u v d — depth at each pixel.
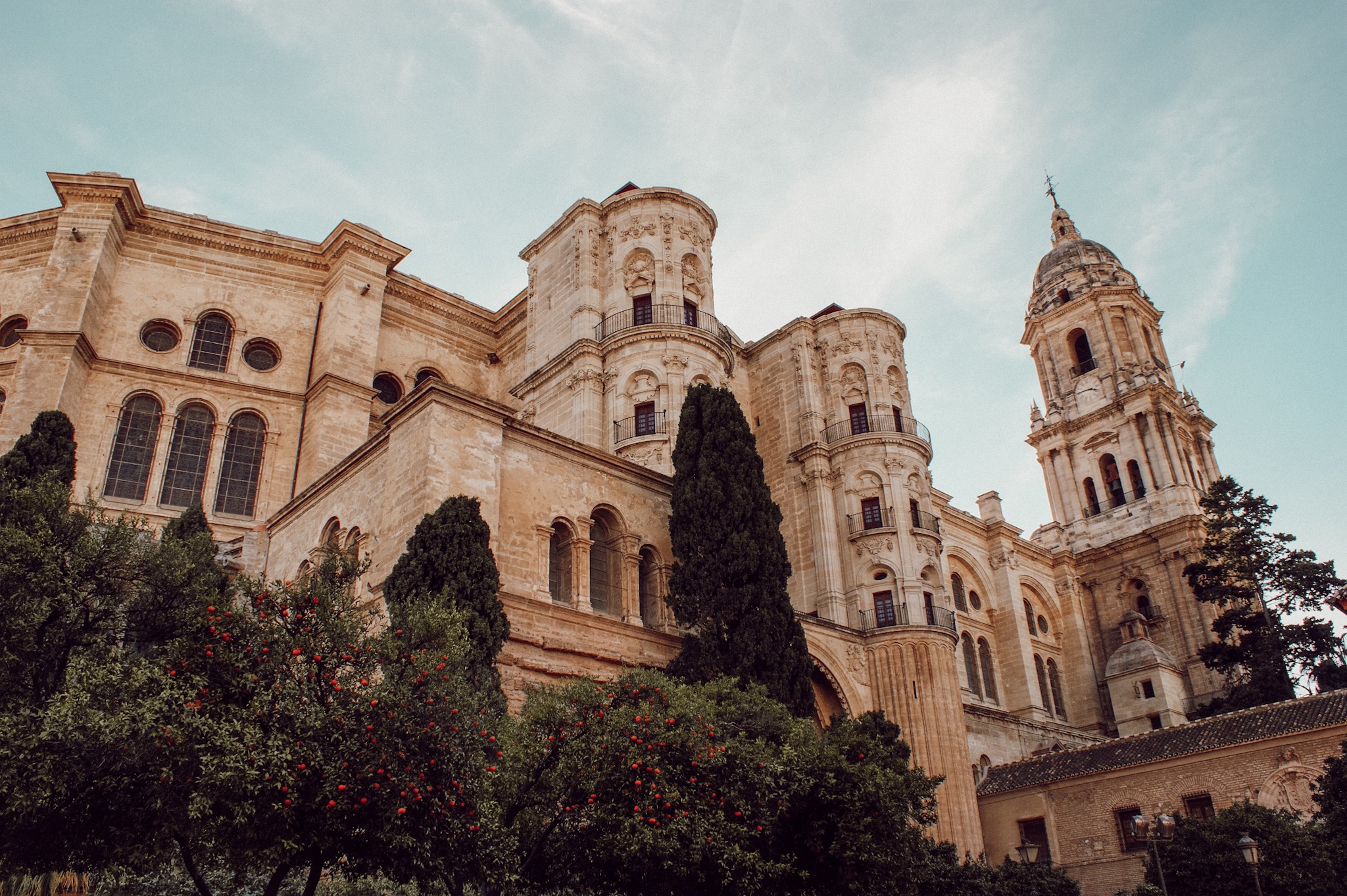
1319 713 43.22
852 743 26.94
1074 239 98.94
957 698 44.53
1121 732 66.25
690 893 22.58
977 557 70.50
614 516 36.09
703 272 49.59
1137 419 82.94
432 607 20.41
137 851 16.92
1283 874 34.53
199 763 16.19
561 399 46.41
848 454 50.81
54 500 20.77
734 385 54.94
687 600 34.09
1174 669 67.81
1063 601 77.38
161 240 50.06
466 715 18.77
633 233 49.00
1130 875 45.31
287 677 17.73
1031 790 50.44
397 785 17.00
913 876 27.52
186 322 49.03
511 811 20.48
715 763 22.45
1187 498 77.81
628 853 20.16
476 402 32.28
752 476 35.97
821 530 49.06
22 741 16.05
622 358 45.38
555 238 51.59
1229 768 44.12
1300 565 62.12
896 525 48.12
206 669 17.25
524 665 29.80
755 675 32.38
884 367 53.28
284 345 50.94
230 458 47.53
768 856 24.08
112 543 20.02
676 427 43.12
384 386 53.84
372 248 52.81
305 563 36.88
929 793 27.86
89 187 47.62
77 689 16.53
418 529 28.28
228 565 38.75
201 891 17.41
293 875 24.38
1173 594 74.19
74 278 45.84
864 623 46.47
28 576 18.80
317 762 16.77
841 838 24.30
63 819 16.91
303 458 48.16
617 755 20.69
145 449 46.06
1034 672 68.44
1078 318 91.06
